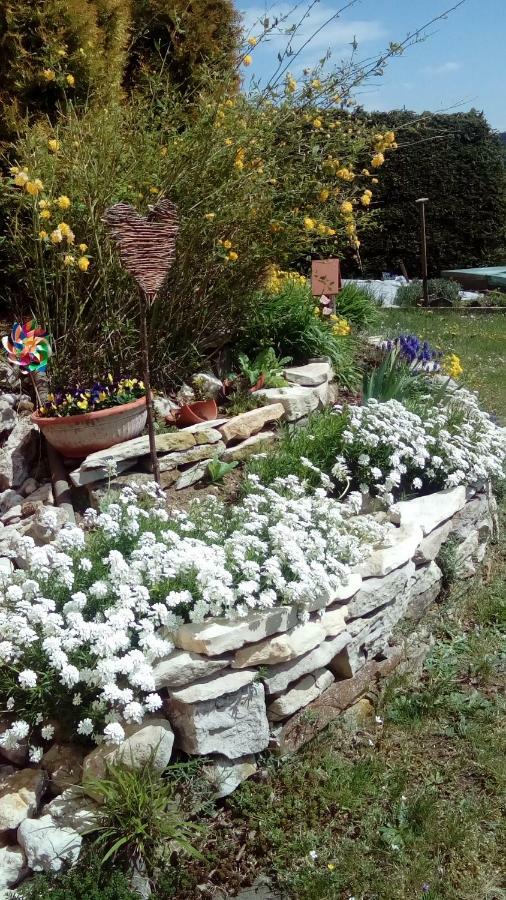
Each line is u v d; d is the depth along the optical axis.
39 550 3.14
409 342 6.74
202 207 5.14
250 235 5.45
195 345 5.54
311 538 3.65
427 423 5.00
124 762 2.72
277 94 5.59
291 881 2.66
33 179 4.68
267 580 3.22
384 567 3.71
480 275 15.89
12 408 4.62
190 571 3.20
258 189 5.32
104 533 3.46
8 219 5.07
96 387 4.56
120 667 2.72
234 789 2.96
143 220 4.00
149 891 2.61
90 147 4.92
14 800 2.67
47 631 2.83
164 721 2.86
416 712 3.57
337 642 3.40
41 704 2.83
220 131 5.16
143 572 3.21
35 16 5.07
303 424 5.30
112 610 2.97
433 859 2.78
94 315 4.92
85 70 5.41
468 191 17.28
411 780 3.18
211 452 4.70
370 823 2.91
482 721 3.54
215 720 2.90
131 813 2.62
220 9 6.79
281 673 3.13
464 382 6.80
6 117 5.07
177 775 2.84
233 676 2.97
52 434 4.37
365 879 2.70
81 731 2.71
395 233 17.42
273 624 3.11
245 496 4.41
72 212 4.79
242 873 2.71
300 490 4.16
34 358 4.46
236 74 6.15
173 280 5.17
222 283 5.46
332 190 5.67
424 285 14.05
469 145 17.14
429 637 4.15
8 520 4.24
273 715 3.16
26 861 2.54
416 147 17.02
